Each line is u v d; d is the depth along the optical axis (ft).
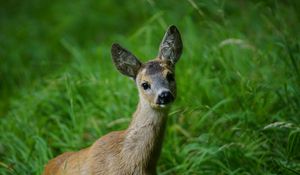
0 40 61.93
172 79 33.04
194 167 36.73
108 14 65.21
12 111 44.09
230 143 36.76
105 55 49.80
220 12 44.11
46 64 49.83
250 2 53.36
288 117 37.96
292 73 39.37
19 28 64.44
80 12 65.67
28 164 37.35
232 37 43.47
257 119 38.34
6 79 52.65
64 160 34.19
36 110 42.52
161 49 34.27
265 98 38.96
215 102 40.68
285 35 41.96
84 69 46.01
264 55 42.45
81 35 63.10
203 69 42.93
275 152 36.76
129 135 32.48
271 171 35.81
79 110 41.19
